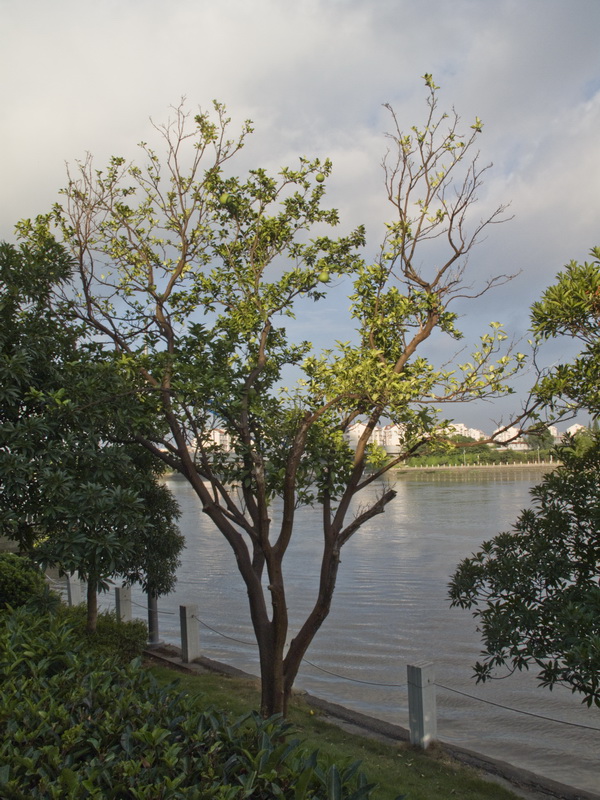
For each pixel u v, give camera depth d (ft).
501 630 24.21
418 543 124.67
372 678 51.55
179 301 29.99
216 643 61.93
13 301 27.12
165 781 11.73
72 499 24.40
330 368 25.34
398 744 32.63
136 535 33.19
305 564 105.81
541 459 376.68
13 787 11.37
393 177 26.40
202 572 103.04
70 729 13.52
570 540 25.95
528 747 38.47
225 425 26.86
